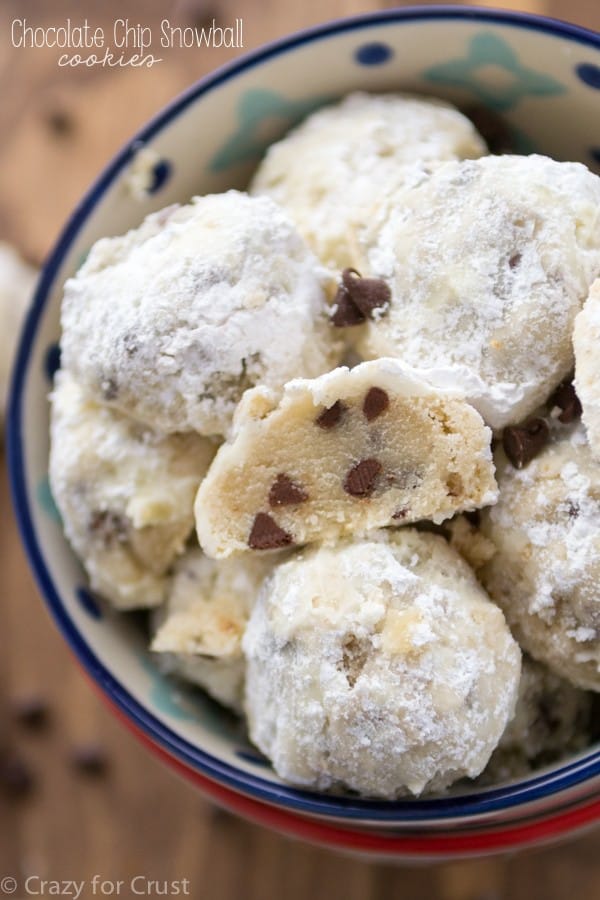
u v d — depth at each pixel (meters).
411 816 0.22
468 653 0.22
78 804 0.30
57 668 0.31
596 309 0.21
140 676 0.25
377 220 0.23
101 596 0.25
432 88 0.25
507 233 0.22
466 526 0.23
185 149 0.25
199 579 0.24
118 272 0.23
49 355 0.26
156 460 0.24
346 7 0.31
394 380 0.21
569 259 0.22
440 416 0.22
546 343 0.22
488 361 0.22
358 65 0.25
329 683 0.22
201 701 0.25
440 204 0.23
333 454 0.22
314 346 0.23
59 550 0.25
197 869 0.30
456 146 0.25
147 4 0.32
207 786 0.24
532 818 0.23
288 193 0.25
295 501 0.22
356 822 0.22
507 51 0.24
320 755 0.22
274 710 0.22
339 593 0.22
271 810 0.23
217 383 0.23
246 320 0.22
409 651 0.21
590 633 0.22
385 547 0.22
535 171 0.22
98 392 0.23
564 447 0.22
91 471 0.24
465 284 0.22
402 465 0.22
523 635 0.23
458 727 0.21
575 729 0.24
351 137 0.25
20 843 0.30
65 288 0.24
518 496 0.22
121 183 0.25
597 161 0.25
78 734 0.31
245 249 0.23
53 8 0.32
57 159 0.32
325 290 0.23
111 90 0.32
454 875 0.29
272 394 0.22
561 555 0.22
